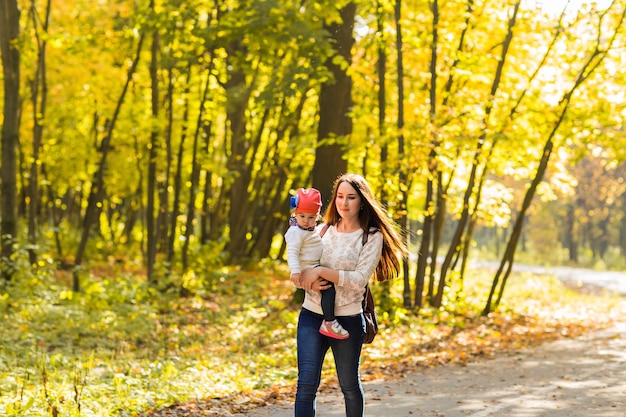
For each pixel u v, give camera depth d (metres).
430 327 13.89
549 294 23.44
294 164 22.77
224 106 18.72
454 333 13.88
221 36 14.59
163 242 24.34
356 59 17.14
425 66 16.38
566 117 15.60
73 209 38.31
